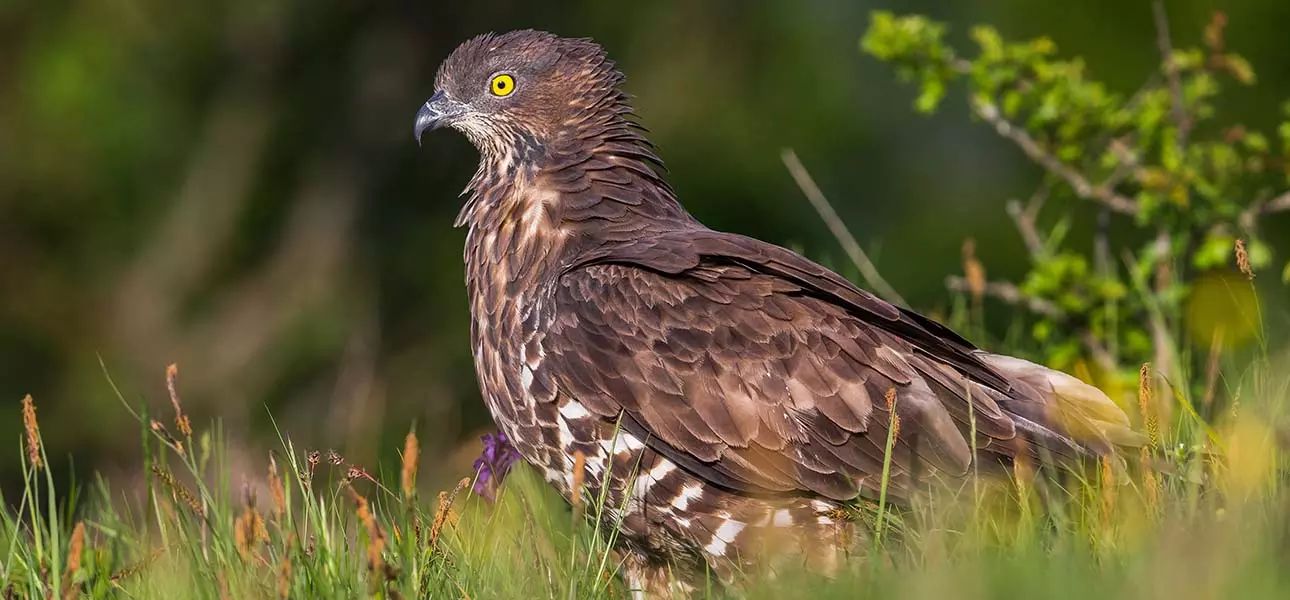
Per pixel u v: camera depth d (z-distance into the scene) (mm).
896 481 8789
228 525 8469
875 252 12820
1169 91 13305
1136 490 8250
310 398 25453
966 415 8945
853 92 28812
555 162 10039
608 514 9156
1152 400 8516
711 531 8992
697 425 8891
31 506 8484
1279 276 16609
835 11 29562
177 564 8516
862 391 8859
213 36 28734
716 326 8984
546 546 8914
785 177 27547
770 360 8914
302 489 8430
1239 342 11078
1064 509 8531
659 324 9023
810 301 9086
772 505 8891
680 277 9133
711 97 28203
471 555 8719
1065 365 12688
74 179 28391
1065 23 26688
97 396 25719
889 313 9047
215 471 9102
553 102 10203
